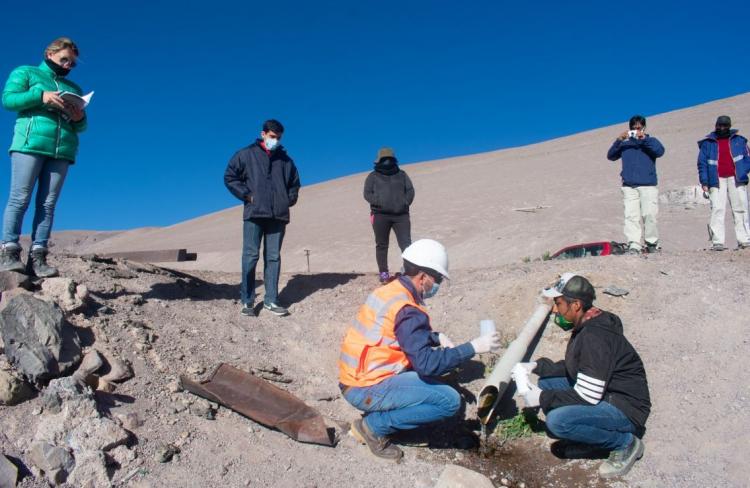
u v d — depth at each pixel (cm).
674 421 427
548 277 646
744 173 775
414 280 420
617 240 2161
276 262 646
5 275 479
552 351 533
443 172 5569
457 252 2481
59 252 712
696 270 620
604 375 384
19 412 386
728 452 386
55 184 516
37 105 489
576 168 4159
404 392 404
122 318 525
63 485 350
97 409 392
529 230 2564
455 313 630
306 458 412
